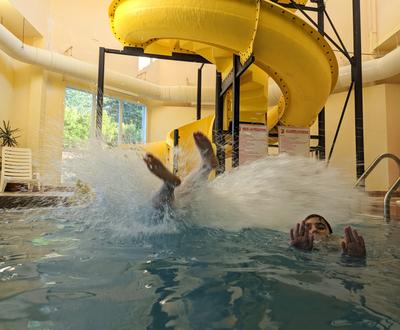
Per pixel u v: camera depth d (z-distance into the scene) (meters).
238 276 1.46
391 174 7.82
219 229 2.53
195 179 2.75
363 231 2.71
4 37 7.29
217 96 5.21
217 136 5.18
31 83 8.98
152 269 1.56
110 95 10.16
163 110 10.89
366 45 8.30
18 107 9.02
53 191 6.57
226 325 0.98
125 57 10.51
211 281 1.39
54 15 9.69
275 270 1.55
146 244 2.10
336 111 8.56
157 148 7.04
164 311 1.08
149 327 0.96
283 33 3.90
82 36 9.99
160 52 5.54
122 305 1.12
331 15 8.66
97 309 1.09
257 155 3.97
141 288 1.29
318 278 1.44
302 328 0.96
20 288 1.29
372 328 0.96
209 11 3.81
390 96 7.97
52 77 9.17
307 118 5.20
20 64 9.12
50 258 1.76
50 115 9.07
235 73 4.28
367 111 8.21
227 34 3.91
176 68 10.80
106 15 10.36
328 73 4.48
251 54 3.81
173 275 1.46
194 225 2.62
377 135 8.04
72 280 1.39
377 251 2.00
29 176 7.71
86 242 2.17
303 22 3.96
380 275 1.49
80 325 0.97
